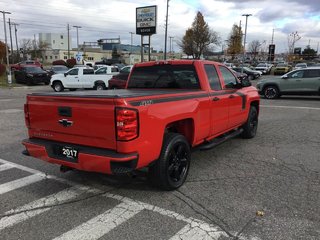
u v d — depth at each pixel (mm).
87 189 4852
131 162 3941
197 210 4148
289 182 5102
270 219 3898
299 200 4426
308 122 10617
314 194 4625
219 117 6008
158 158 4477
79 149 4180
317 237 3514
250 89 7977
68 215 4039
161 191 4762
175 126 5195
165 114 4379
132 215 4027
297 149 7121
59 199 4508
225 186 4949
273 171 5637
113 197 4562
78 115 4168
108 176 5324
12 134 8648
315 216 3965
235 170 5699
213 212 4090
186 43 71688
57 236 3562
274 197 4531
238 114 7012
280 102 16734
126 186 4953
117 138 3867
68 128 4309
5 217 3990
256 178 5293
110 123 3887
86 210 4172
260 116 11930
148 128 4098
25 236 3568
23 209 4203
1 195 4645
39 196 4609
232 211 4117
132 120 3859
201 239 3479
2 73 38344
